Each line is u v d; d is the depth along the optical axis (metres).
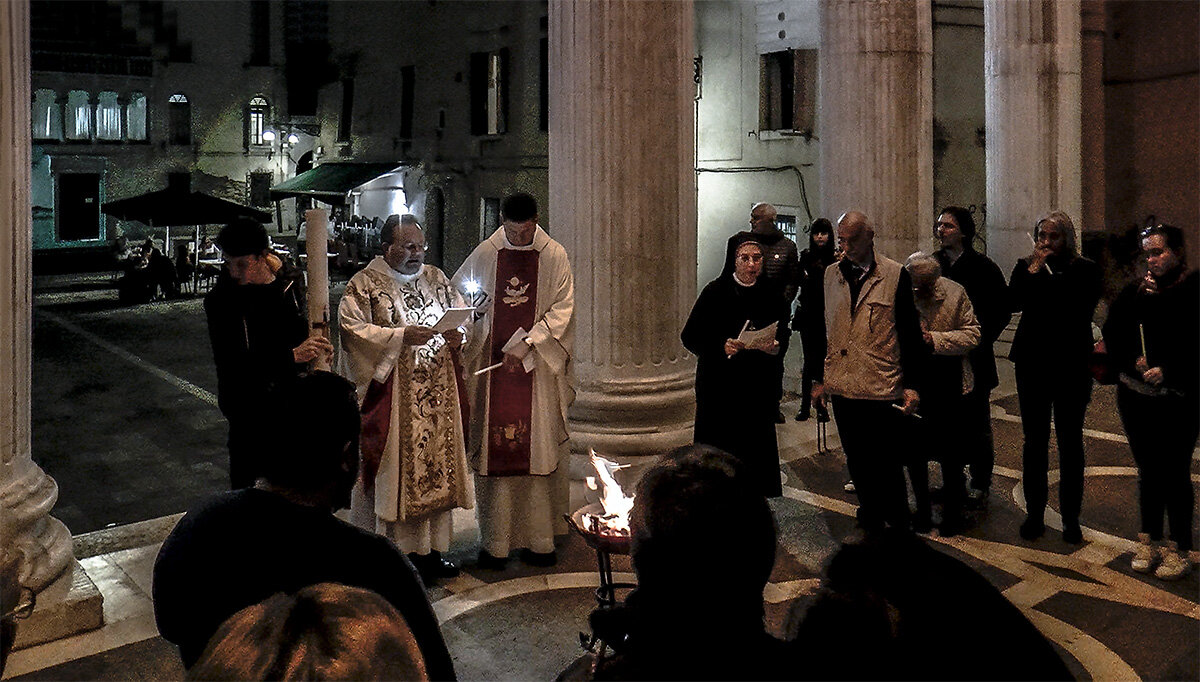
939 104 15.10
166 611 2.04
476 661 4.25
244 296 4.47
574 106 6.48
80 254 32.84
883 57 8.95
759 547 1.66
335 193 27.48
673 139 6.57
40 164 32.56
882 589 1.62
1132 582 5.10
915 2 8.95
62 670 4.08
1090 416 8.95
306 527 2.06
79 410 11.85
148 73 34.12
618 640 1.76
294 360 4.42
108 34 33.41
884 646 1.55
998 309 6.10
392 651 1.78
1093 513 6.26
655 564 1.66
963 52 15.23
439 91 25.77
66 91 32.84
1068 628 4.56
